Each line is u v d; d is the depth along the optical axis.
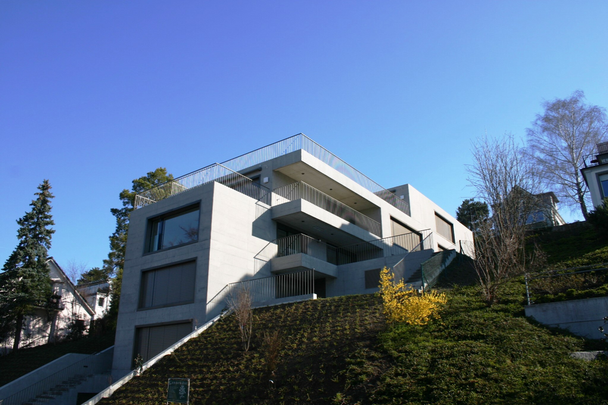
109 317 33.53
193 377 15.38
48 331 33.25
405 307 13.96
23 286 30.55
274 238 26.73
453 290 17.25
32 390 20.89
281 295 24.94
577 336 12.23
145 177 40.28
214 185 23.52
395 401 10.34
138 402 14.95
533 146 34.03
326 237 30.50
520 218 18.61
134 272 25.08
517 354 11.22
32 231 32.97
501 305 14.51
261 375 13.81
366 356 12.67
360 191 32.19
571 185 32.47
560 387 9.39
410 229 37.91
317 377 12.52
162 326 22.80
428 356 11.80
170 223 25.03
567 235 24.52
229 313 20.89
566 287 14.73
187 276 22.81
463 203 58.28
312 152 29.34
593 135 32.22
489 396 9.59
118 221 39.50
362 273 26.22
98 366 23.84
